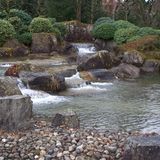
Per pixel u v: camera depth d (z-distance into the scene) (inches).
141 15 1932.8
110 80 951.6
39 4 1788.9
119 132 517.0
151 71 1078.4
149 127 559.5
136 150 377.4
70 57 1201.4
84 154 407.5
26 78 799.1
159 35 1298.0
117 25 1453.0
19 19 1437.0
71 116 514.3
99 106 678.5
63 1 1844.2
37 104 682.2
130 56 1088.8
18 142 434.0
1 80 641.6
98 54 1034.1
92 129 532.1
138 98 751.7
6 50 1240.8
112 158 401.4
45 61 1146.0
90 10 1907.0
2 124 480.1
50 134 461.4
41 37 1346.0
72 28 1675.7
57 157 401.7
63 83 815.7
